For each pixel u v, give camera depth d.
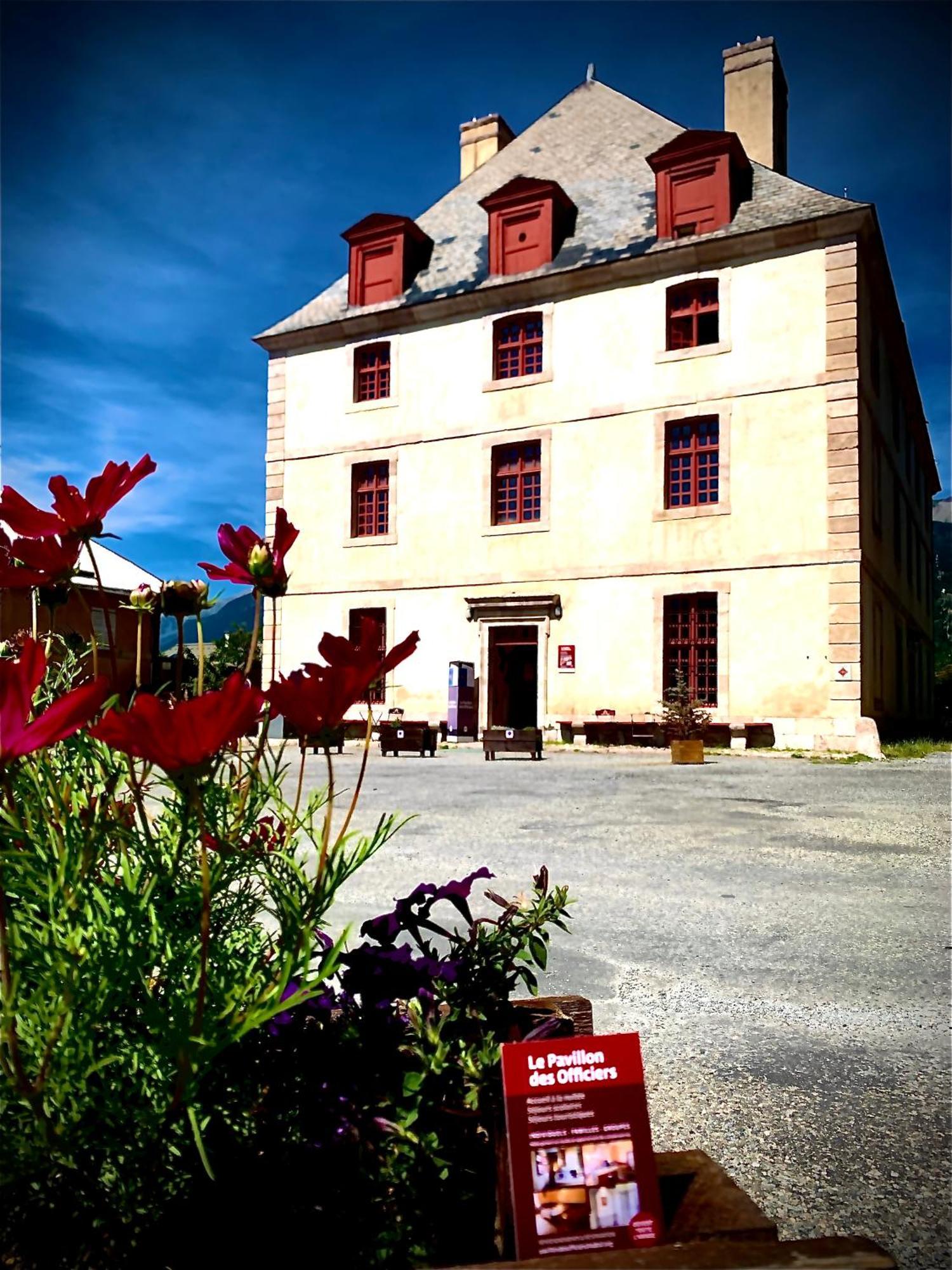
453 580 22.41
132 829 1.39
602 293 21.31
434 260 24.39
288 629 24.16
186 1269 1.27
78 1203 1.24
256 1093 1.44
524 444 22.11
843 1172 2.37
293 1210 1.33
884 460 23.23
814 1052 3.18
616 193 22.98
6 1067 1.15
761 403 19.47
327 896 1.25
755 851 7.03
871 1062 3.10
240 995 1.18
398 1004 1.56
